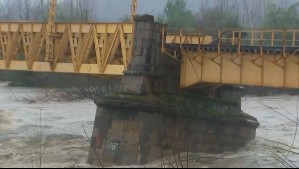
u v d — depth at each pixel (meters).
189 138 36.06
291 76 33.38
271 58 33.97
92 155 34.00
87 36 39.75
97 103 34.88
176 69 37.19
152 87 35.31
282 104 72.12
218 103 39.94
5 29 45.22
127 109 33.44
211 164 30.11
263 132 47.81
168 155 34.25
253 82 34.34
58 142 43.12
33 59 43.66
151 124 33.50
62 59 42.97
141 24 36.06
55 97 90.12
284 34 33.38
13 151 38.88
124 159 32.94
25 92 98.25
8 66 45.28
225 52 35.25
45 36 42.66
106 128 33.97
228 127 39.25
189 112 36.06
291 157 32.72
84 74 40.22
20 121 59.47
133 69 35.69
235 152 37.72
